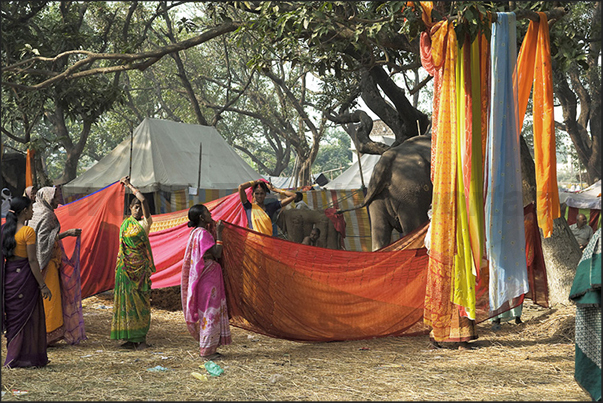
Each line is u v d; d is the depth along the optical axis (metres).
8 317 5.79
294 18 8.99
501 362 5.99
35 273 5.85
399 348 6.82
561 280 8.86
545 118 7.09
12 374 5.56
